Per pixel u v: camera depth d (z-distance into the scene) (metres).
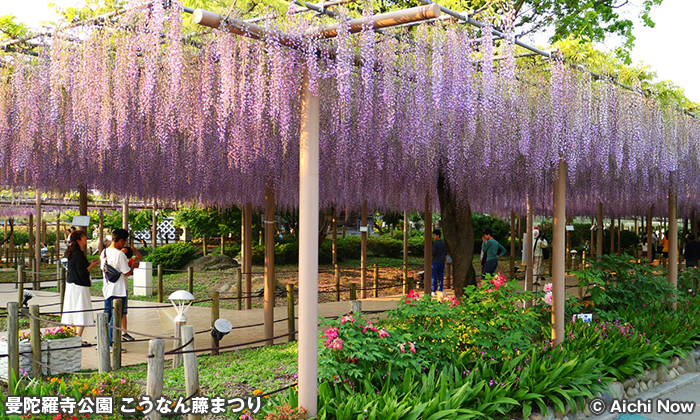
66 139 5.81
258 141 4.92
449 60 3.99
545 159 5.22
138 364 5.21
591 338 5.32
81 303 6.02
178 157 6.35
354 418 3.30
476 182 6.52
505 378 4.18
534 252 12.82
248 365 5.01
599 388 4.53
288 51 3.44
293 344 6.09
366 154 5.51
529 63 4.99
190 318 8.08
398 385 3.85
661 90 6.12
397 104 4.31
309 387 3.27
